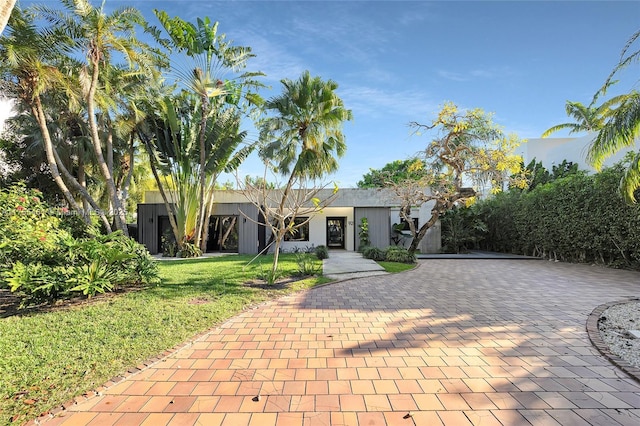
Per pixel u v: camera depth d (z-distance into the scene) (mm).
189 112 14812
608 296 6203
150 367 3074
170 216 14906
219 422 2242
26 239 5766
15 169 14289
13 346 3459
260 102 14414
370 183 27953
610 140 6176
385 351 3482
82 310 4844
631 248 9586
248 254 15219
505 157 10969
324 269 9742
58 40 9875
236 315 4859
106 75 11820
